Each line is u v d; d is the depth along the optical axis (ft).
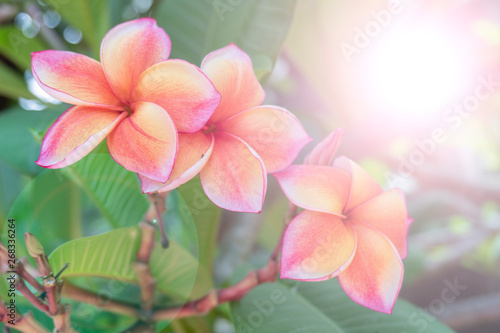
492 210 3.23
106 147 1.37
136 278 1.45
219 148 1.34
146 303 1.47
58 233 1.56
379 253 1.39
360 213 1.41
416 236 2.97
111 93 1.32
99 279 1.48
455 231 3.31
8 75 1.83
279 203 2.21
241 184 1.32
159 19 1.67
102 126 1.30
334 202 1.38
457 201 2.92
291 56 1.95
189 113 1.30
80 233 1.65
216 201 1.32
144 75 1.31
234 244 2.17
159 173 1.28
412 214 2.70
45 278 1.28
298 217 1.38
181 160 1.30
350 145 1.92
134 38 1.33
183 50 1.65
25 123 1.78
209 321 1.82
